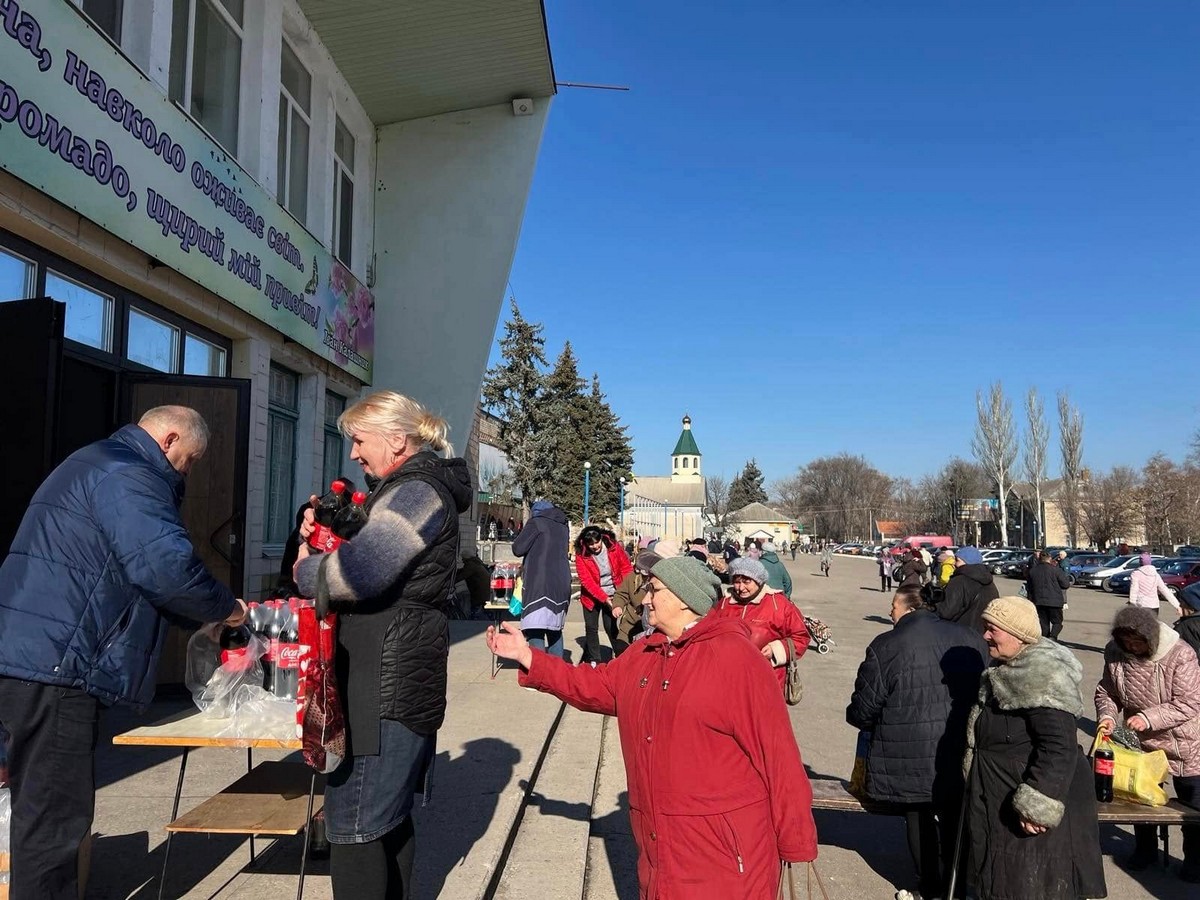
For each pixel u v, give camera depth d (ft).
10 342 14.35
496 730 20.54
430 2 32.65
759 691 8.08
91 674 9.13
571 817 16.30
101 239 19.36
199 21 25.40
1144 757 15.29
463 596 45.42
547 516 25.58
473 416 41.45
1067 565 124.88
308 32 33.30
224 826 10.66
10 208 16.19
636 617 27.89
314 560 8.63
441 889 11.55
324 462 35.65
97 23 19.84
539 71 38.96
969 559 24.99
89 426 21.07
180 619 10.42
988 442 223.30
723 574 32.35
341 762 8.10
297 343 31.32
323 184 34.86
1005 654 11.21
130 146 19.93
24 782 8.95
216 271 24.64
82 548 9.16
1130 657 15.88
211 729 10.72
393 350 41.39
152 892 11.19
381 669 8.14
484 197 42.01
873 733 13.82
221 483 23.00
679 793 8.03
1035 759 10.69
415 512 8.11
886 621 62.13
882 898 14.39
